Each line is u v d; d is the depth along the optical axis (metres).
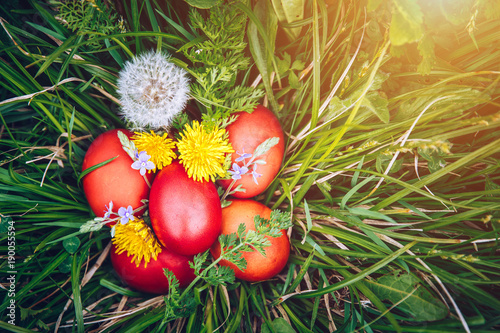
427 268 0.25
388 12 0.24
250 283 0.27
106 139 0.25
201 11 0.27
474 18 0.21
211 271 0.23
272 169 0.25
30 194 0.27
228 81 0.25
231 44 0.24
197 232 0.23
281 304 0.27
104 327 0.26
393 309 0.25
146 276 0.25
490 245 0.26
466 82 0.26
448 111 0.25
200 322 0.26
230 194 0.26
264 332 0.25
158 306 0.27
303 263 0.26
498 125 0.23
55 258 0.26
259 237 0.23
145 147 0.24
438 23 0.22
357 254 0.26
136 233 0.24
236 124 0.25
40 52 0.26
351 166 0.27
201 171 0.23
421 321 0.24
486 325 0.22
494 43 0.27
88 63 0.26
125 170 0.24
